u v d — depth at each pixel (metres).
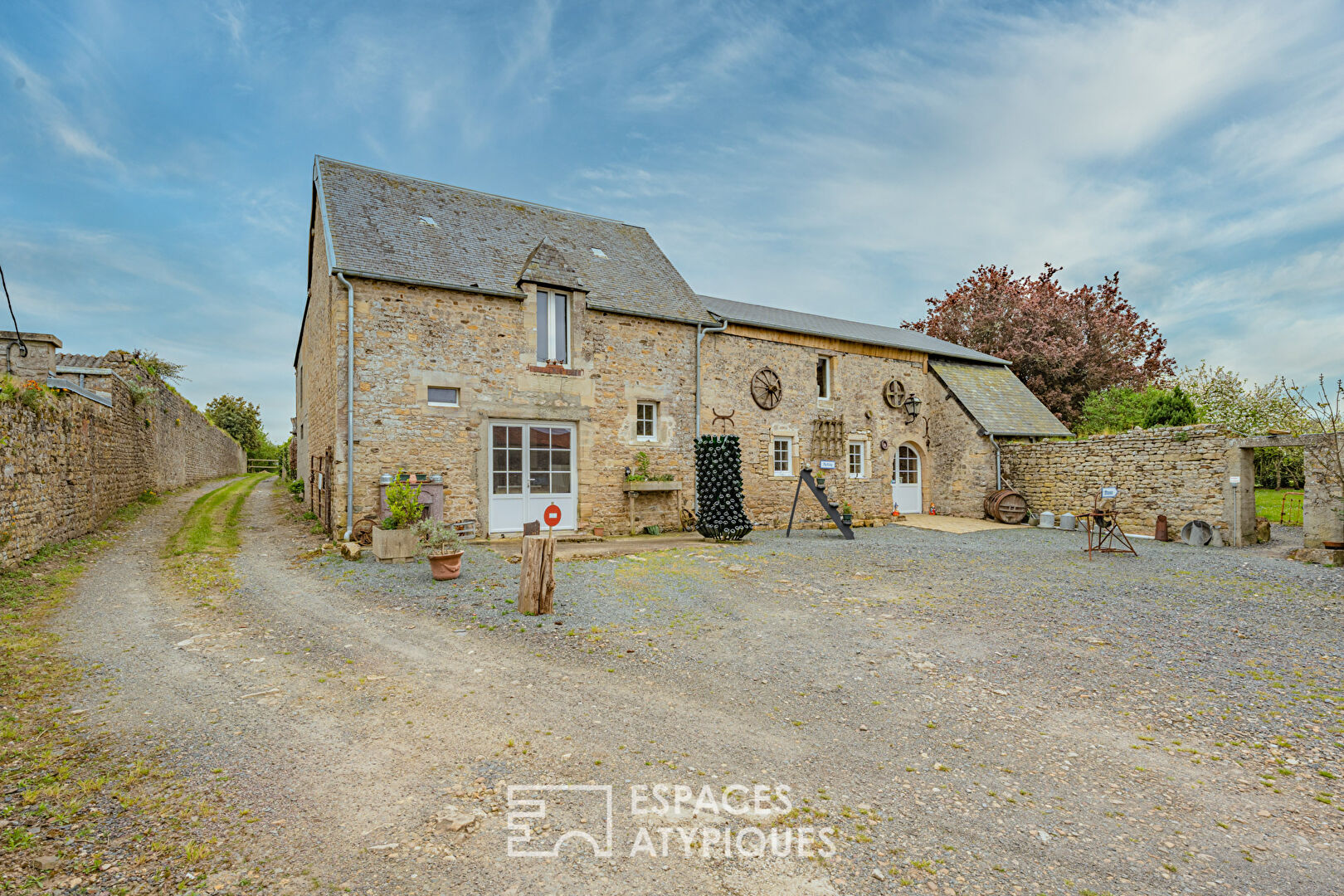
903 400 16.70
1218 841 2.79
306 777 3.12
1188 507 12.24
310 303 13.31
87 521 9.79
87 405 9.89
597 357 11.65
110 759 3.24
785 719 3.99
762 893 2.38
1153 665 4.98
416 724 3.75
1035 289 25.39
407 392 9.79
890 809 3.00
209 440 25.52
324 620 5.85
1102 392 22.19
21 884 2.27
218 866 2.43
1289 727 3.91
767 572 8.38
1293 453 17.20
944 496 16.80
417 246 10.59
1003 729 3.89
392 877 2.40
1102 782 3.29
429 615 6.07
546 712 3.98
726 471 11.70
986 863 2.61
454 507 10.09
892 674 4.79
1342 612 6.46
